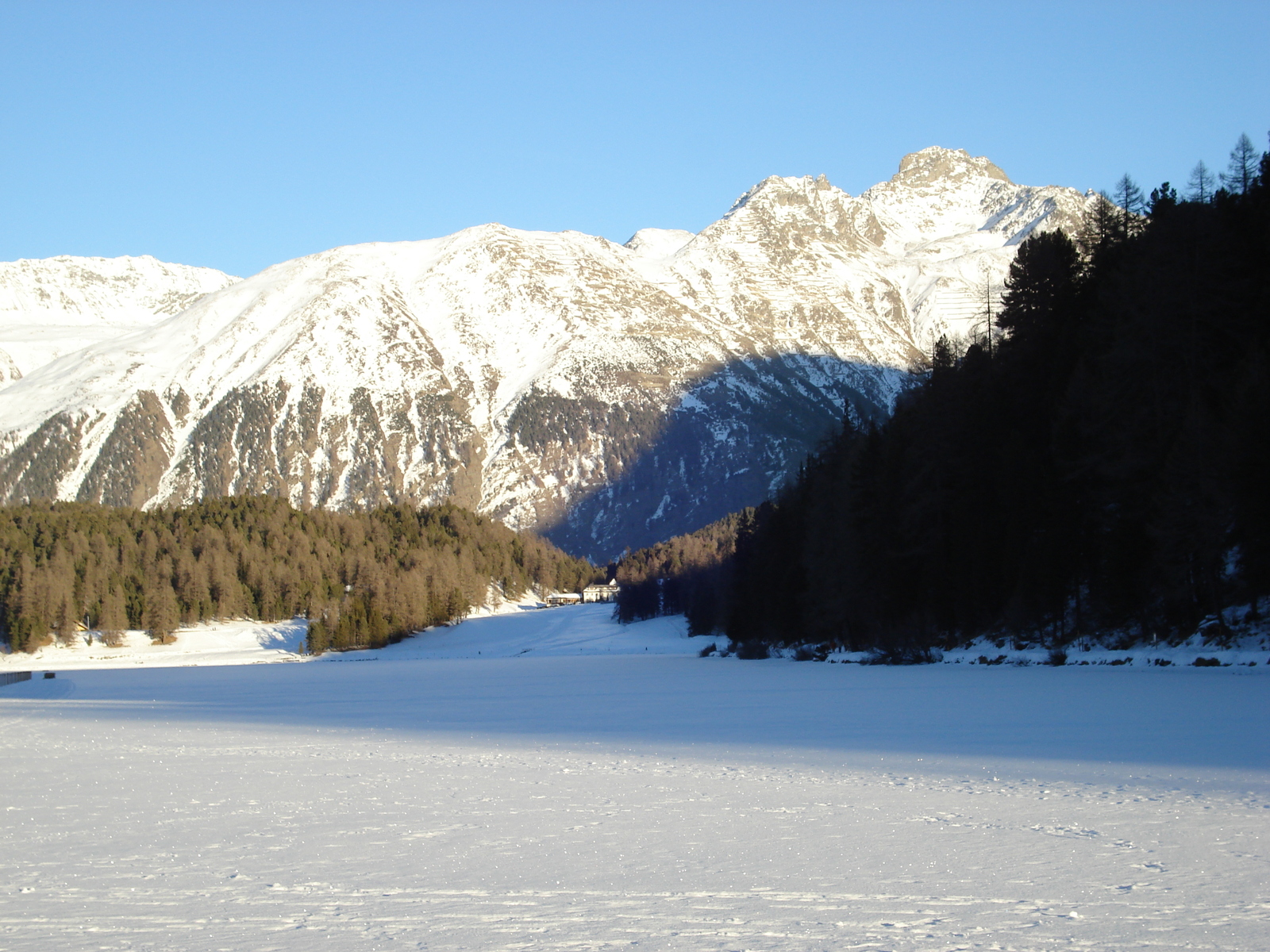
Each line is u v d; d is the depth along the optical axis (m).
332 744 28.23
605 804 16.58
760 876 11.52
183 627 197.25
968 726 26.47
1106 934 9.02
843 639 84.75
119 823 15.57
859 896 10.57
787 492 112.19
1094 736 22.95
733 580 124.06
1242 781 16.66
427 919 9.92
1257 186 55.88
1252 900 10.04
